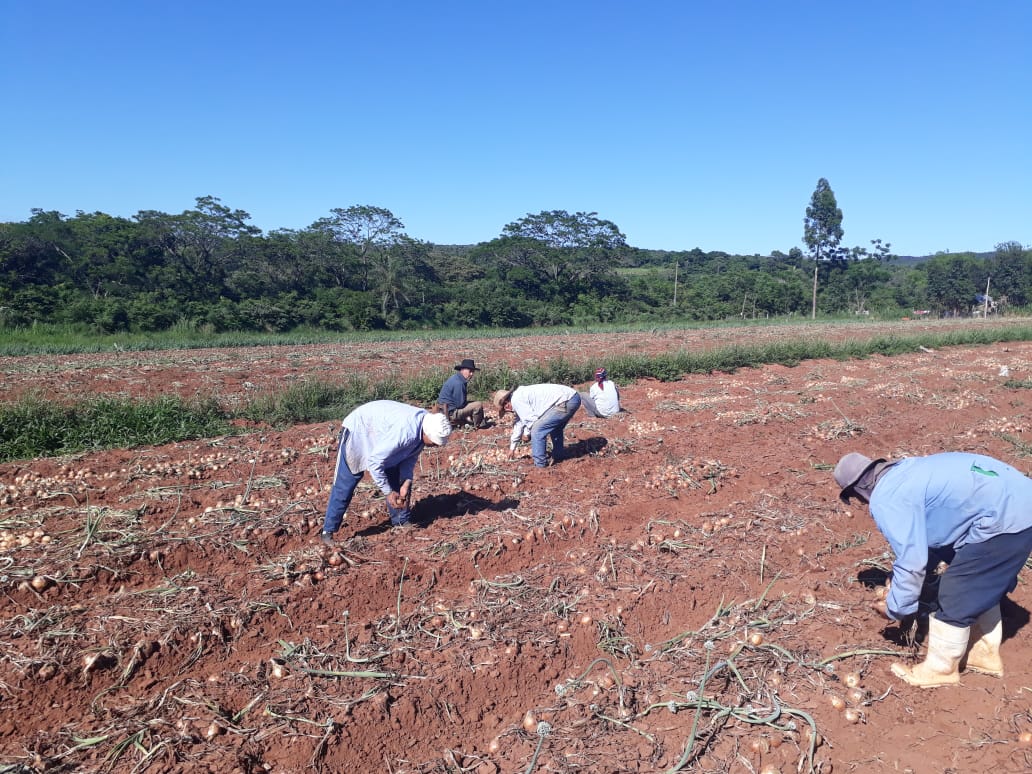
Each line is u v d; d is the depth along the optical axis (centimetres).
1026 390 1577
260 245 4634
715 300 6425
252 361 2139
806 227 7756
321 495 729
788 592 543
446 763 387
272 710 399
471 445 977
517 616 505
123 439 1031
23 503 715
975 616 395
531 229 6300
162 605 492
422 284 5209
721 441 1031
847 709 404
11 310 3219
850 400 1392
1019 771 359
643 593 534
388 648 463
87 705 412
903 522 387
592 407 948
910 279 7975
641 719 407
